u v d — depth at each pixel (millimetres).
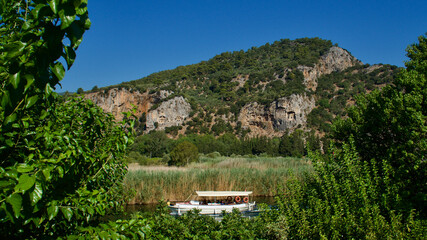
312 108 129375
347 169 7219
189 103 139500
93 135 3562
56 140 2633
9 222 2367
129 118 3617
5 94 1929
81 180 3037
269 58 182750
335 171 8008
